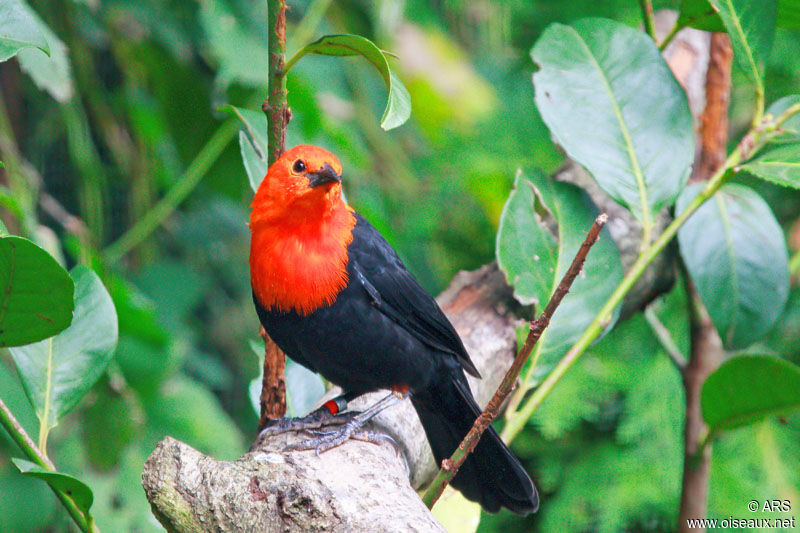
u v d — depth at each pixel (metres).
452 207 12.36
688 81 9.40
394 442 6.01
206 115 11.30
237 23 9.84
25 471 4.55
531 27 12.25
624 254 7.92
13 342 4.75
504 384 4.64
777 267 7.11
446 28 14.84
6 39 5.00
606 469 9.75
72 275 5.74
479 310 7.73
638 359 10.15
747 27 6.12
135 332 9.52
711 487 9.51
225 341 13.01
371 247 6.56
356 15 12.52
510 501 6.63
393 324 6.50
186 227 12.13
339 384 6.78
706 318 8.09
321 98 11.44
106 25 10.59
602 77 6.77
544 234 6.81
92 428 9.60
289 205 6.13
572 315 6.57
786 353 10.39
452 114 13.13
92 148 10.84
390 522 4.46
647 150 6.59
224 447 10.45
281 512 4.59
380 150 12.33
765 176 5.94
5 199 6.90
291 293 6.25
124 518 9.40
